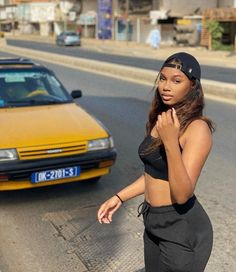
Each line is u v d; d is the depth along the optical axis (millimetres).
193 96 2230
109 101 12867
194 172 2150
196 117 2232
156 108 2396
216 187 5750
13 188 4949
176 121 2076
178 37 47594
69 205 5238
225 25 41281
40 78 6695
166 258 2357
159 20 50375
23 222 4781
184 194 2119
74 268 3865
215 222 4684
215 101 12797
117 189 5746
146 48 44281
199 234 2365
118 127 9438
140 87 15891
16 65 6812
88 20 64438
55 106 6191
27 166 4914
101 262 3963
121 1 56969
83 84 16609
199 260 2363
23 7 88562
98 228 4629
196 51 39094
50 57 26719
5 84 6402
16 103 6145
